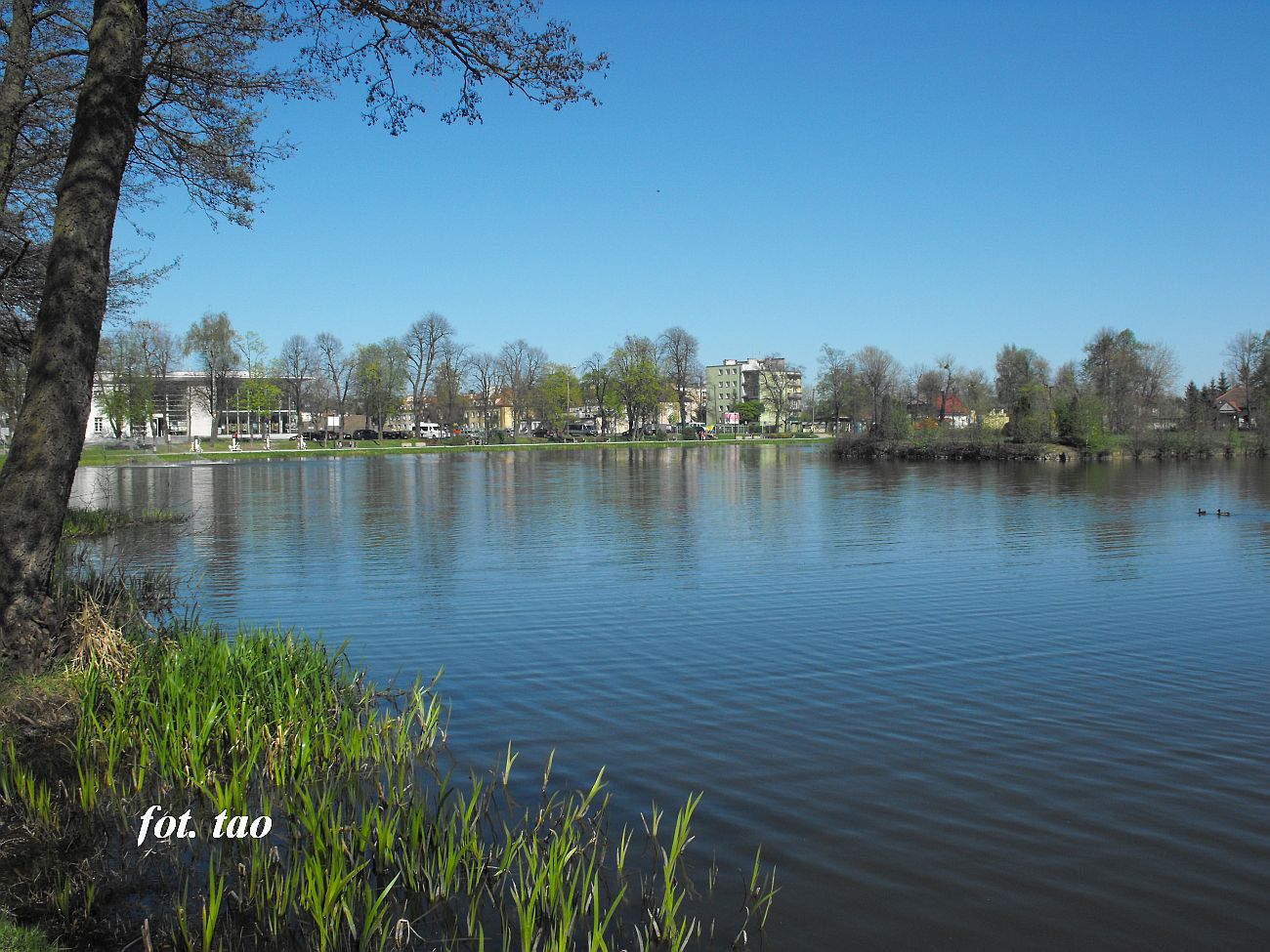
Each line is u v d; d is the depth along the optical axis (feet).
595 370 384.06
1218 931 18.30
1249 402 272.31
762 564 65.82
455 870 20.13
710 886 19.99
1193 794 24.93
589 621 47.24
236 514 102.83
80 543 75.51
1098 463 217.77
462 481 157.58
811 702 33.32
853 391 361.71
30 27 39.96
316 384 349.82
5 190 41.73
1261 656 39.86
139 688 28.43
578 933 18.11
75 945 17.71
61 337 31.37
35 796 23.75
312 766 25.02
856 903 19.29
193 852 21.56
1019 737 29.50
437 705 32.19
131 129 33.40
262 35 38.32
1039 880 20.29
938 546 75.36
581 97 35.45
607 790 25.18
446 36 33.55
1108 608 50.19
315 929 18.13
